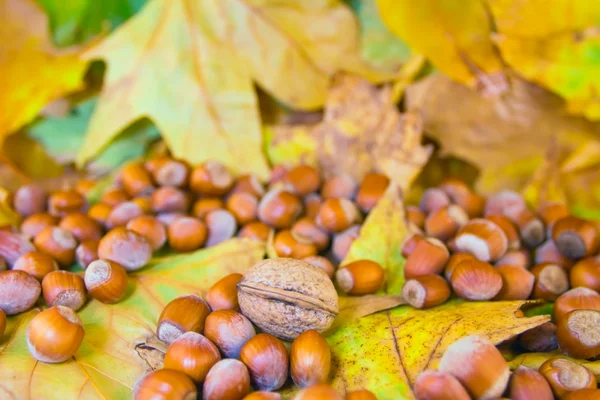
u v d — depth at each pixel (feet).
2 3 1.71
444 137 1.73
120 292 1.34
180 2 1.72
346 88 1.69
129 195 1.61
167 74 1.73
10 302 1.30
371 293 1.38
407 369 1.21
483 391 1.14
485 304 1.30
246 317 1.27
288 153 1.71
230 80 1.72
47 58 1.77
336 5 1.71
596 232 1.42
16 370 1.21
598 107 1.60
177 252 1.50
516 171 1.70
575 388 1.16
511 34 1.55
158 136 1.84
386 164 1.63
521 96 1.67
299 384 1.20
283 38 1.72
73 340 1.22
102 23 1.83
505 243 1.41
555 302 1.34
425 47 1.60
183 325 1.26
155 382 1.16
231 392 1.17
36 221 1.51
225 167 1.62
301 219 1.53
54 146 1.85
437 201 1.57
